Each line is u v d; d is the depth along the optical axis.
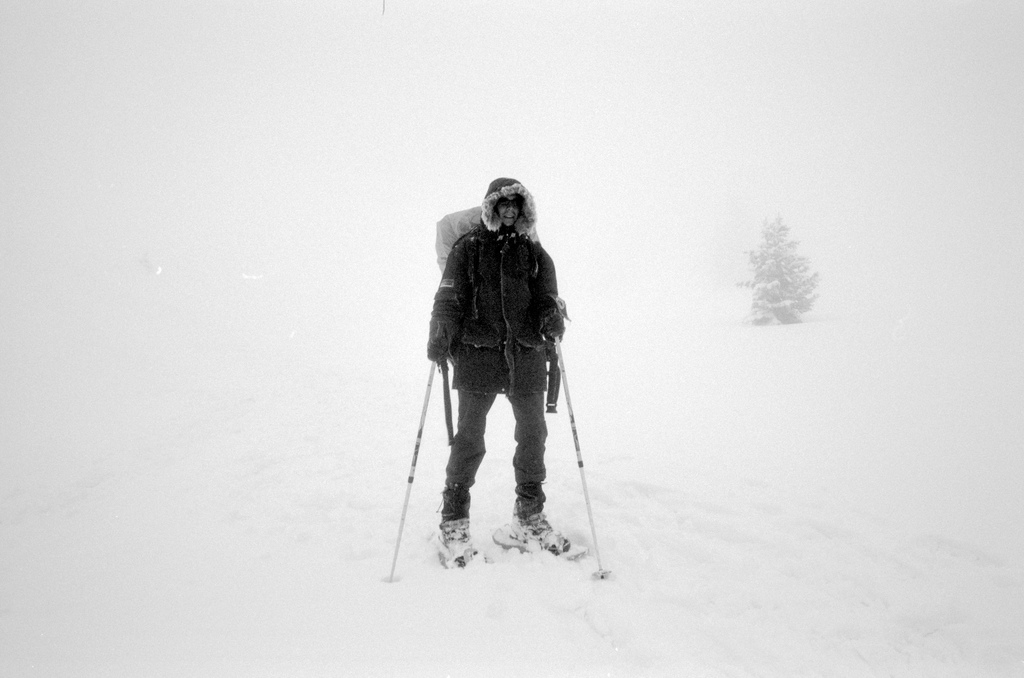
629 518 3.43
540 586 2.53
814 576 2.73
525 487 3.04
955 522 3.43
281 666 1.98
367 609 2.36
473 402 2.96
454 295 2.93
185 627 2.28
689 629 2.25
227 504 3.94
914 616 2.38
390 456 5.24
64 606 2.52
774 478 4.38
